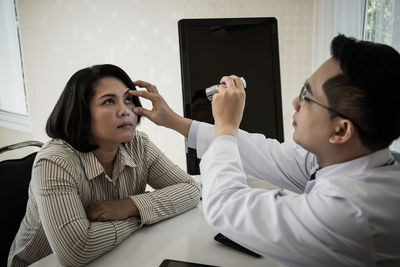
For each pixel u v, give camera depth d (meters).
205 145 1.01
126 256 0.90
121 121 1.03
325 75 0.64
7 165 1.23
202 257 0.89
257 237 0.65
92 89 1.01
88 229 0.93
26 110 3.48
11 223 1.21
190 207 1.17
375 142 0.63
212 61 1.28
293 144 0.99
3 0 3.31
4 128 3.56
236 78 0.84
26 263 1.15
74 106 1.02
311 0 1.77
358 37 1.64
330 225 0.59
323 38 1.71
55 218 0.94
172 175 1.25
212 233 1.01
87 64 2.67
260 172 1.00
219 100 0.79
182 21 1.25
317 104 0.65
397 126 0.60
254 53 1.31
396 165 0.67
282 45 1.89
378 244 0.59
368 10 1.62
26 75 3.12
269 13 1.88
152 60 2.35
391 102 0.57
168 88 2.34
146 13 2.28
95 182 1.10
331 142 0.65
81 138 1.05
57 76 2.89
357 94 0.59
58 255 0.92
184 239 0.98
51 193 0.96
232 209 0.67
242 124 1.33
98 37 2.55
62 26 2.72
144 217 1.03
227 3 1.98
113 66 1.07
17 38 3.34
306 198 0.64
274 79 1.34
